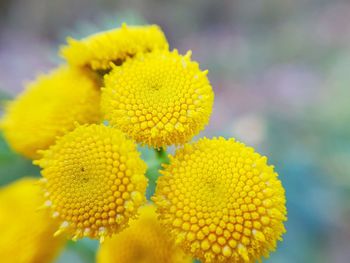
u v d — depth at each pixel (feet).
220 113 0.47
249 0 0.66
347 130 0.37
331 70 0.50
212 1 0.66
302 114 0.41
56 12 0.64
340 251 0.30
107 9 0.65
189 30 0.65
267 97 0.49
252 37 0.61
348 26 0.59
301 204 0.26
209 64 0.55
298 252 0.25
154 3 0.65
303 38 0.58
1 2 0.64
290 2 0.65
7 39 0.61
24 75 0.49
